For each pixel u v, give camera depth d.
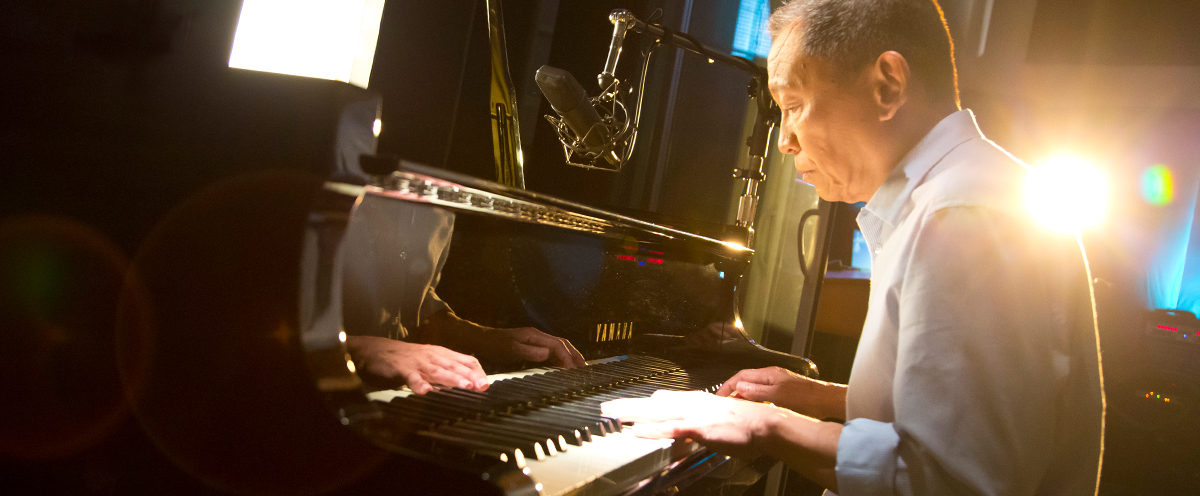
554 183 2.63
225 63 0.78
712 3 3.02
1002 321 0.87
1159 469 4.36
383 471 0.62
